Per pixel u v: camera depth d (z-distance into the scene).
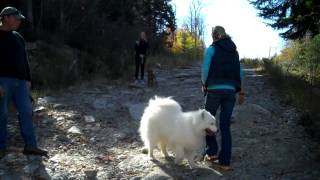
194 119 7.00
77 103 12.16
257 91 13.93
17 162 7.12
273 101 12.06
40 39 17.03
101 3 24.23
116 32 23.25
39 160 7.29
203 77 7.20
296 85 13.28
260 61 27.41
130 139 9.04
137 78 17.66
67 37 19.03
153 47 34.44
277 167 7.24
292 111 10.73
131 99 13.34
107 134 9.34
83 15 21.25
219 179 6.80
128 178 6.90
